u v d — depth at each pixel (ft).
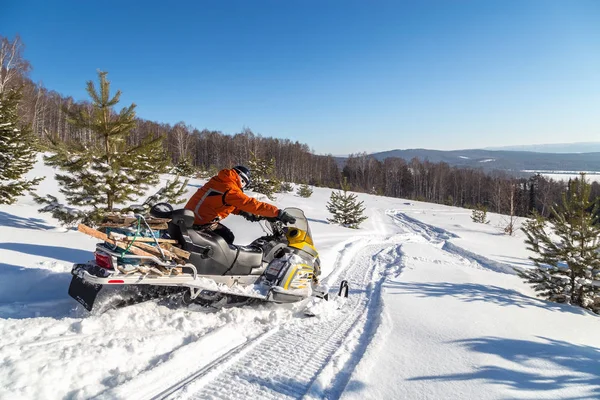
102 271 10.46
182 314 12.07
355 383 9.09
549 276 22.45
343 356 10.80
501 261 37.65
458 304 17.08
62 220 27.78
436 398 8.62
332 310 15.38
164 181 73.87
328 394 8.80
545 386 9.31
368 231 59.88
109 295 11.03
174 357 9.41
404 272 24.29
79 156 26.14
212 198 13.58
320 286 15.89
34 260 16.40
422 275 23.56
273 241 15.11
